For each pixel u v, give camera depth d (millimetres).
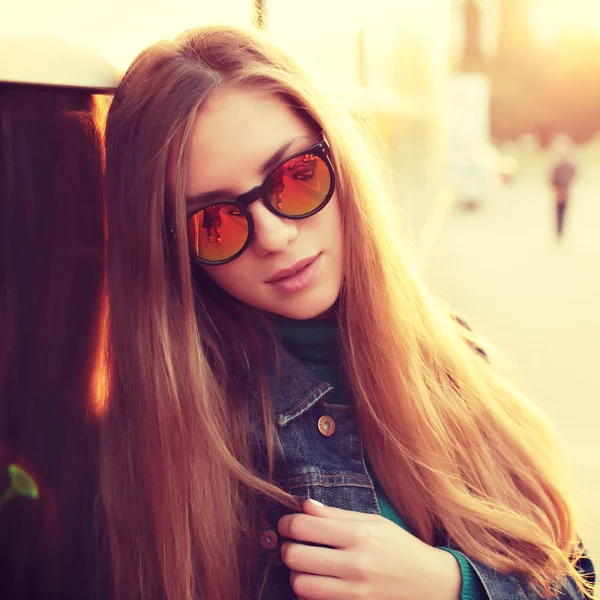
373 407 1256
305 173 1100
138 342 1135
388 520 1173
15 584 1235
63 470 1275
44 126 1212
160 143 1060
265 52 1143
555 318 6562
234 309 1270
